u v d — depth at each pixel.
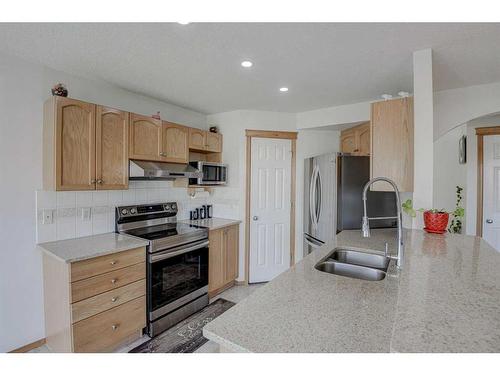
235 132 3.53
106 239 2.36
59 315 1.94
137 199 2.88
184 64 2.13
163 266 2.40
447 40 1.73
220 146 3.59
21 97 2.06
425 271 1.08
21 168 2.07
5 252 2.00
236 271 3.44
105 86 2.59
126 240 2.32
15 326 2.05
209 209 3.68
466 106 2.58
